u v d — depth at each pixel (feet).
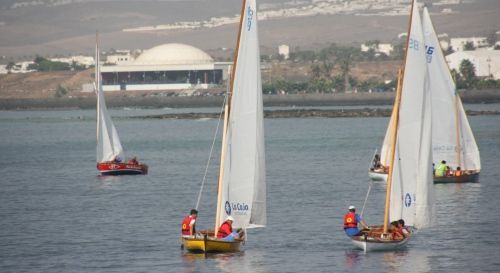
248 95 474.08
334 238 543.80
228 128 474.90
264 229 576.61
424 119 493.36
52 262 490.90
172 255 499.10
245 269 463.42
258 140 476.54
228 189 481.46
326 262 477.77
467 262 474.08
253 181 476.95
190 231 506.07
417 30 488.44
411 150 492.54
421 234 551.18
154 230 582.76
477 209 646.74
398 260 480.64
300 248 515.09
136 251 513.45
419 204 495.00
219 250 498.28
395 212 497.05
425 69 490.90
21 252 519.60
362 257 488.44
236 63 471.62
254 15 471.21
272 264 473.67
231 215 483.92
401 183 494.18
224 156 479.00
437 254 493.36
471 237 539.70
